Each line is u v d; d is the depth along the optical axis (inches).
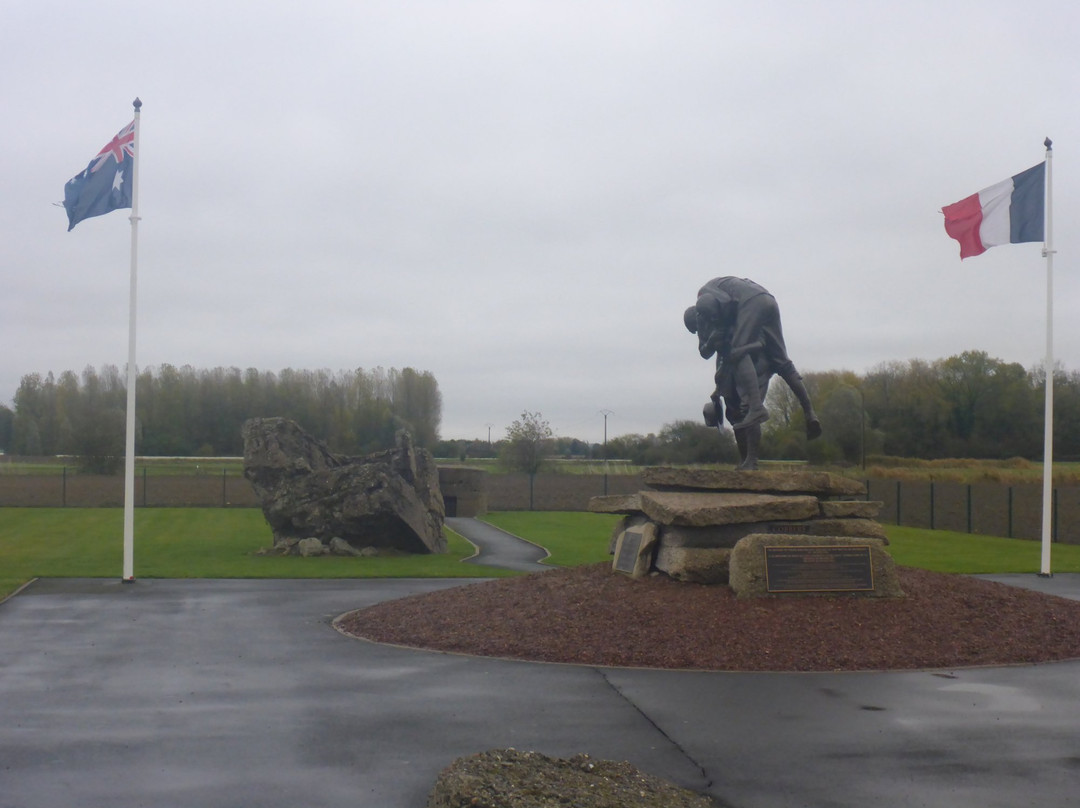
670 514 577.9
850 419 2117.4
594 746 360.5
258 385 3479.3
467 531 1438.2
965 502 1545.3
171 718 396.8
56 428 3585.1
